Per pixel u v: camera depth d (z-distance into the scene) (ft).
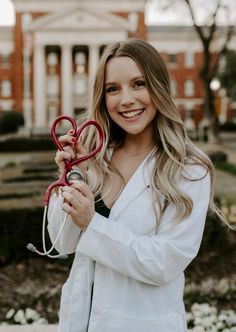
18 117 163.12
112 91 6.79
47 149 109.81
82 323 6.30
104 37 179.22
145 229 6.16
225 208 28.27
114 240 5.84
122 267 5.87
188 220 6.08
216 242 22.66
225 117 199.11
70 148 6.68
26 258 21.85
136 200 6.27
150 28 202.90
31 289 18.35
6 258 21.58
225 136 160.56
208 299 17.43
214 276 19.99
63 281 19.61
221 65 156.25
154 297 6.09
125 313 6.03
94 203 6.43
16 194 28.53
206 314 14.80
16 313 16.31
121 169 6.89
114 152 7.18
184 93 202.08
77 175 6.48
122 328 6.00
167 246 5.89
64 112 183.11
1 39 194.80
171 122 6.79
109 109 6.82
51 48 191.11
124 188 6.40
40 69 183.32
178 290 6.31
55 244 6.69
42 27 179.42
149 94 6.63
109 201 6.59
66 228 6.71
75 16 178.50
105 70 6.76
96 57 179.63
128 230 5.97
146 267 5.81
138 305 6.06
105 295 6.12
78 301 6.31
